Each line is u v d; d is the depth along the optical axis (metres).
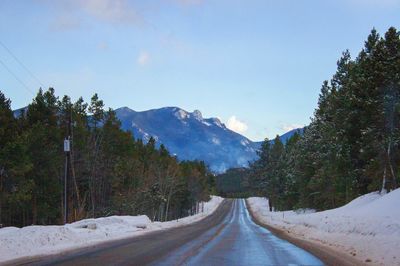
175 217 125.31
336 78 59.75
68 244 21.89
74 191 61.22
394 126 40.97
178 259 15.61
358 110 47.75
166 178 86.69
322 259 16.14
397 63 40.81
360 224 24.64
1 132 43.16
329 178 59.88
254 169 159.88
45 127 54.34
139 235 31.75
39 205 53.41
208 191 174.25
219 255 17.11
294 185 92.81
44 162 52.44
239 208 149.12
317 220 36.97
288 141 121.38
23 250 18.38
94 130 67.62
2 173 46.22
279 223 56.62
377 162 43.22
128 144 73.12
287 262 15.10
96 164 64.38
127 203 68.81
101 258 16.02
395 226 20.33
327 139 59.34
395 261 14.74
